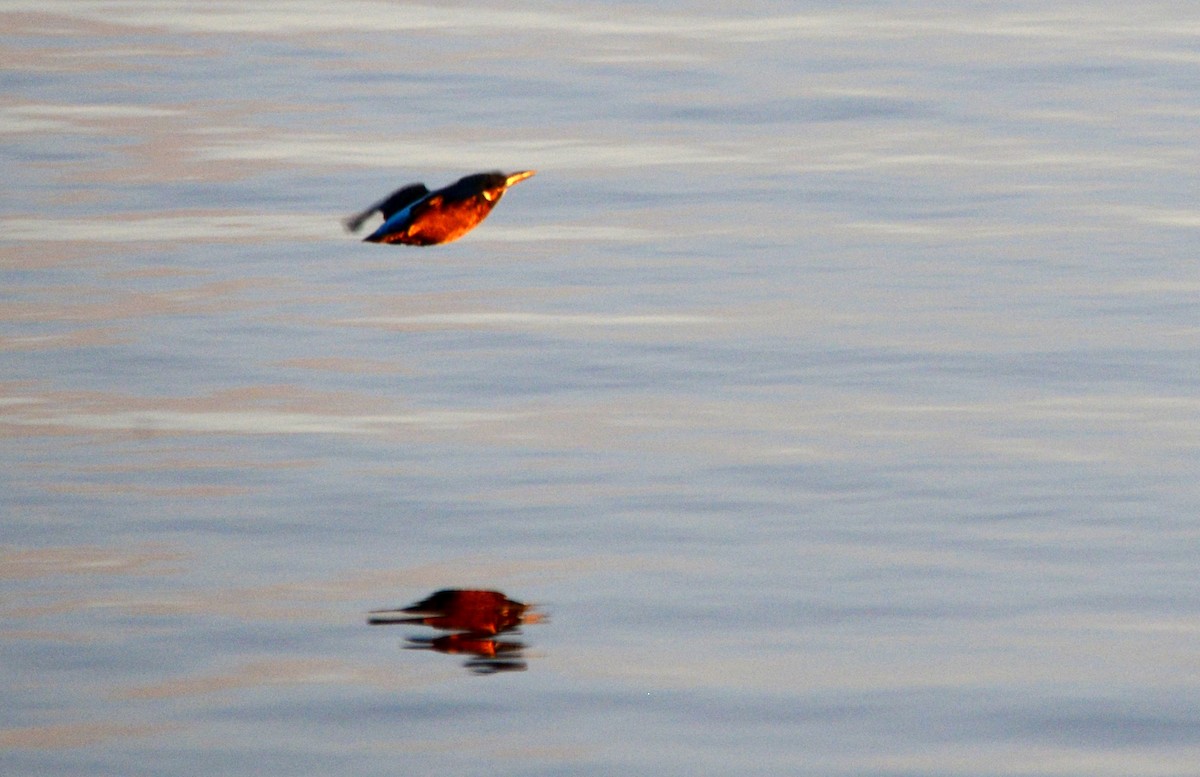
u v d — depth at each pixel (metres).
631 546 13.55
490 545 13.62
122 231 23.23
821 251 21.89
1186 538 13.49
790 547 13.46
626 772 10.42
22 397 17.11
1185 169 25.69
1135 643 11.89
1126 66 33.41
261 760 10.58
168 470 15.22
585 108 30.78
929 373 17.45
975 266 21.11
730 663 11.68
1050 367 17.52
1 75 34.16
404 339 18.73
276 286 20.73
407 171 26.44
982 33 37.16
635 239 22.59
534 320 19.30
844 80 32.72
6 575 13.12
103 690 11.41
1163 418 16.08
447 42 37.09
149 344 18.67
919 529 13.74
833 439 15.71
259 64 35.12
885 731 10.84
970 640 11.96
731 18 39.47
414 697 11.28
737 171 26.11
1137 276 20.52
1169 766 10.48
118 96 32.19
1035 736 10.79
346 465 15.30
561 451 15.56
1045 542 13.47
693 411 16.52
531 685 11.44
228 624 12.32
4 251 22.20
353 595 12.79
